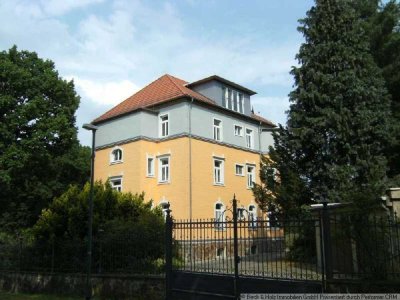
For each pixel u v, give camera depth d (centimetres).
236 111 3784
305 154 2217
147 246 1496
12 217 3916
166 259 1370
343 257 1134
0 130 2891
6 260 1902
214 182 3397
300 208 2056
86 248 1639
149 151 3325
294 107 2270
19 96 3078
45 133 3044
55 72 3300
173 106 3341
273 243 1205
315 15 2330
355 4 2628
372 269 1056
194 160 3241
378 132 2098
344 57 2195
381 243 1062
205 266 1334
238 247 1275
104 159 3512
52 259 1723
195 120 3322
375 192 1243
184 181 3175
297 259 1182
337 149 2136
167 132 3359
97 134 3606
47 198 3797
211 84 3612
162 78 3788
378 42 2477
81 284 1596
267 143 4056
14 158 2925
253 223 1250
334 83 2148
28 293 1745
